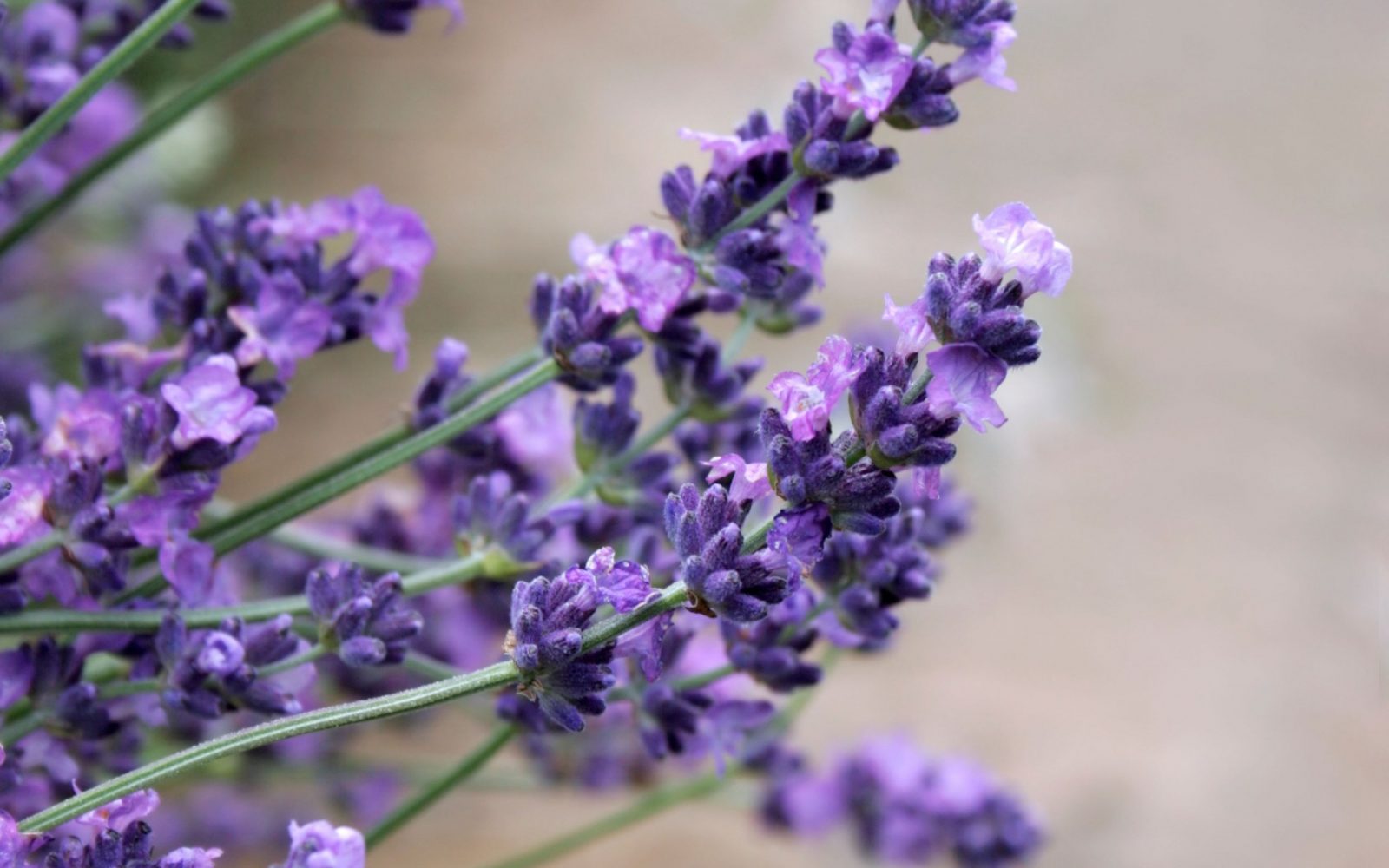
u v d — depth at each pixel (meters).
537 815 0.81
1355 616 0.97
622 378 0.41
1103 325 1.13
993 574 0.97
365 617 0.37
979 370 0.34
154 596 0.38
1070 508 1.01
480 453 0.41
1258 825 0.85
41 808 0.38
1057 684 0.91
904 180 1.22
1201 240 1.22
